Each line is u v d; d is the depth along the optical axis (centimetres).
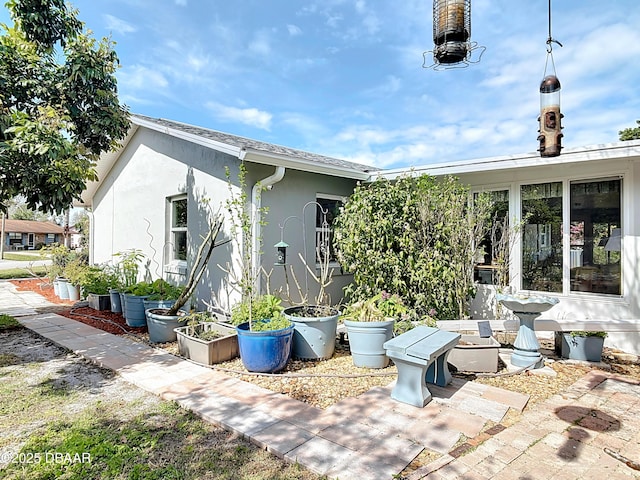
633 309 518
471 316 666
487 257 653
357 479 239
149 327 566
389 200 582
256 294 562
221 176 633
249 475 248
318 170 623
